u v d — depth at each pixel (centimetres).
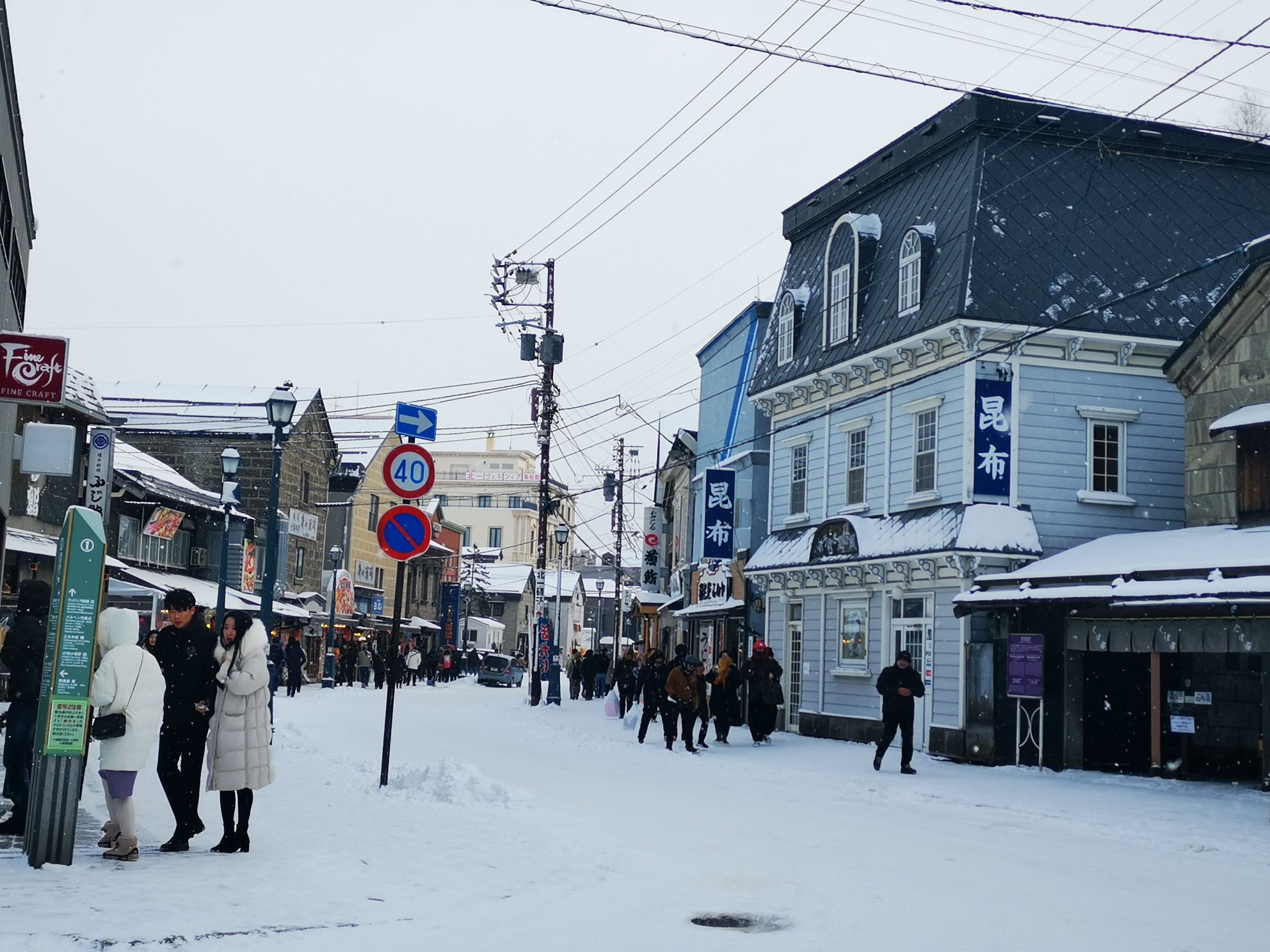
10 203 2006
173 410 5856
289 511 5891
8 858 920
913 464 2697
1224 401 2277
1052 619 2247
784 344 3306
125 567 3794
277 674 3738
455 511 13838
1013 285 2512
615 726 3106
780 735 3005
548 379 4262
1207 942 817
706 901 891
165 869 901
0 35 1692
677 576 4753
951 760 2386
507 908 828
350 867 946
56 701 898
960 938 797
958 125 2708
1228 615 1859
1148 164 2761
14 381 1295
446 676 7050
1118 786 1931
